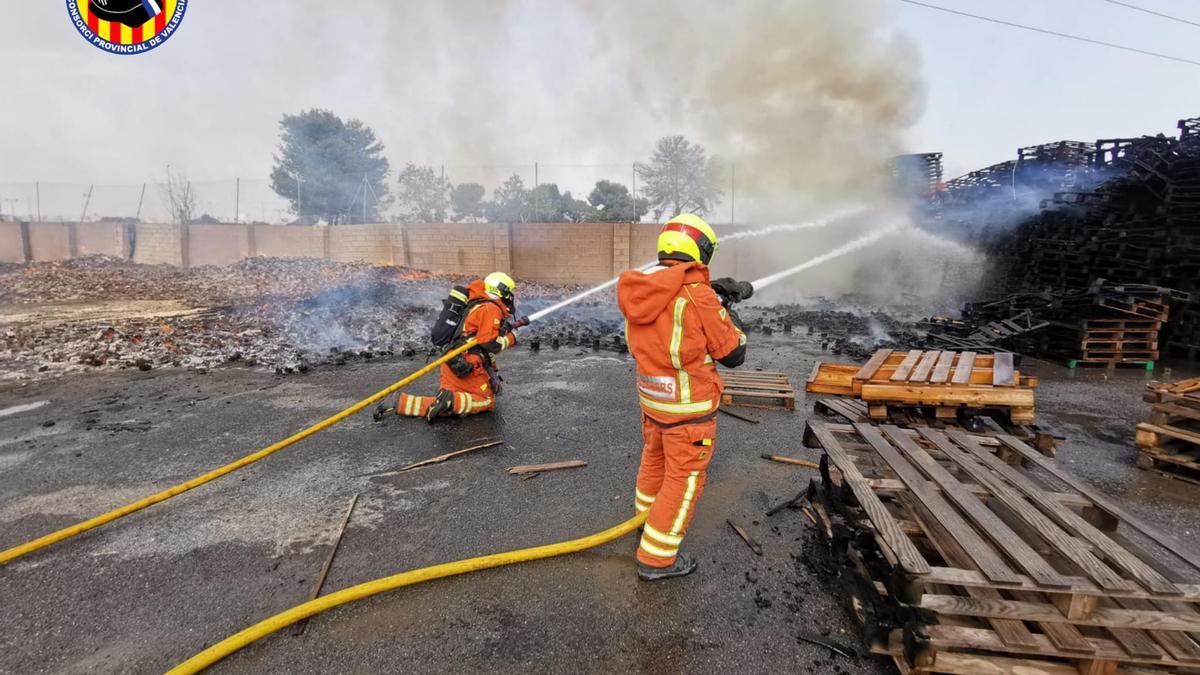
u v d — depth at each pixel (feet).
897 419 14.79
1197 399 12.77
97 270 61.52
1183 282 26.12
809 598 8.54
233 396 19.67
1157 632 6.41
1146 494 12.37
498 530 10.59
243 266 59.62
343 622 7.97
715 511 11.35
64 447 14.83
